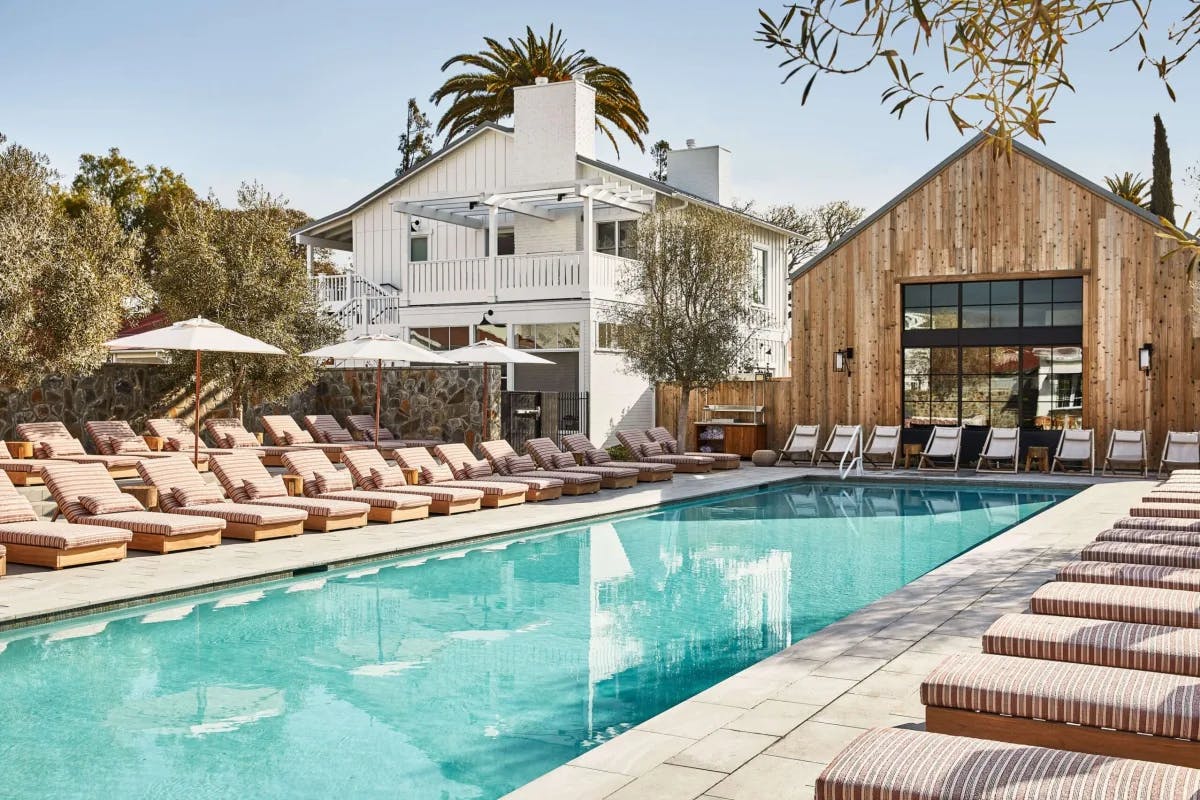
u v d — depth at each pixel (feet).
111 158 131.44
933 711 15.38
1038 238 67.77
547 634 27.07
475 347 63.05
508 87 122.11
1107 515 44.93
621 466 60.64
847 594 32.19
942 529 46.39
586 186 74.08
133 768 17.65
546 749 18.60
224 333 46.88
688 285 69.10
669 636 26.91
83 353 45.85
